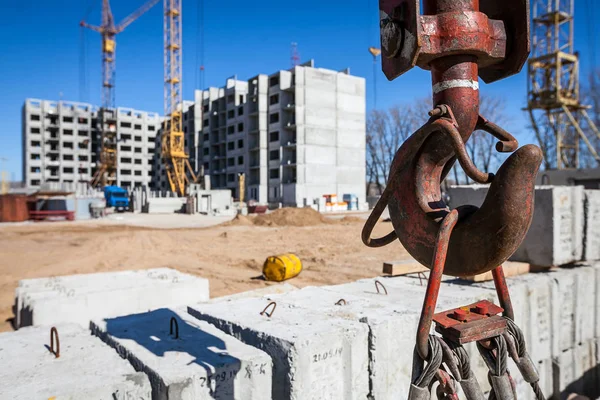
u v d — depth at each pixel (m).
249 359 2.88
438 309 4.10
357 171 63.03
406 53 1.45
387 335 3.51
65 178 91.25
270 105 62.56
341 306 4.02
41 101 91.31
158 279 7.69
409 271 5.93
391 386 3.54
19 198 31.75
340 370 3.24
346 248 18.33
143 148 96.69
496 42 1.56
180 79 67.69
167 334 3.37
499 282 1.79
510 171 1.35
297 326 3.36
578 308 5.61
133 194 48.47
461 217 1.49
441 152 1.56
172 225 30.03
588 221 5.84
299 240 20.91
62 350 3.13
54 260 14.97
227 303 4.20
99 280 7.59
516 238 1.38
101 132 91.81
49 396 2.38
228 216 41.47
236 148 67.12
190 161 79.62
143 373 2.68
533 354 5.00
